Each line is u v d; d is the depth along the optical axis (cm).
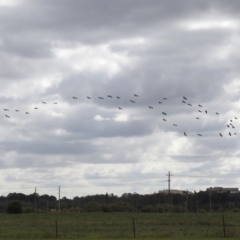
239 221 8650
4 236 5203
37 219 10150
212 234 5284
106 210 15625
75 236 5188
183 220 9025
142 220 9269
